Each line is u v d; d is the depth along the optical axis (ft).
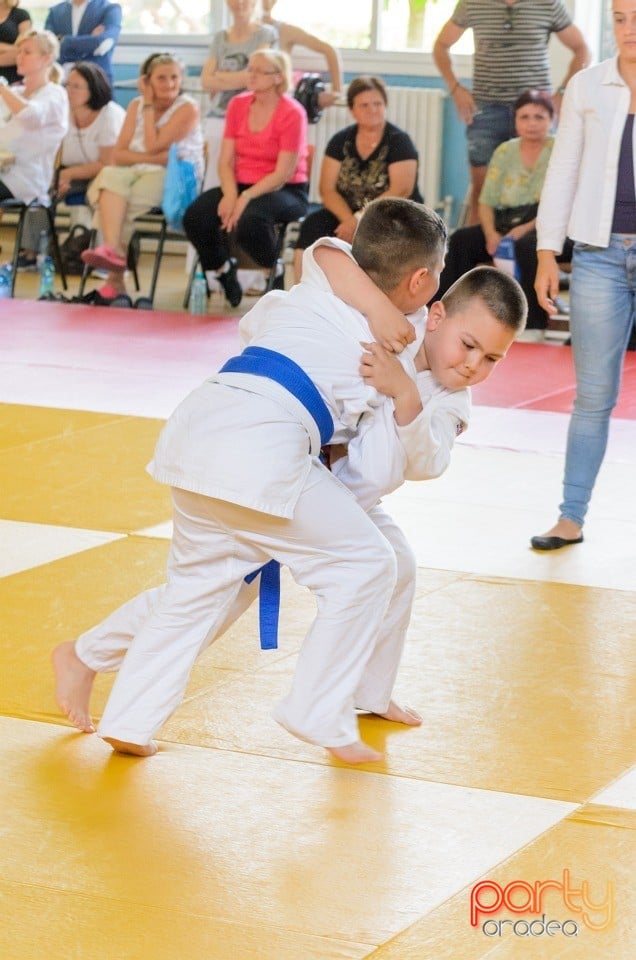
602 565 18.57
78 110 44.70
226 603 12.10
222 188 38.68
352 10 49.32
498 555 18.88
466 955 9.50
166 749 12.76
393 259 11.87
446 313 11.88
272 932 9.74
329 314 11.75
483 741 13.08
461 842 11.11
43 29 52.75
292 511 11.26
